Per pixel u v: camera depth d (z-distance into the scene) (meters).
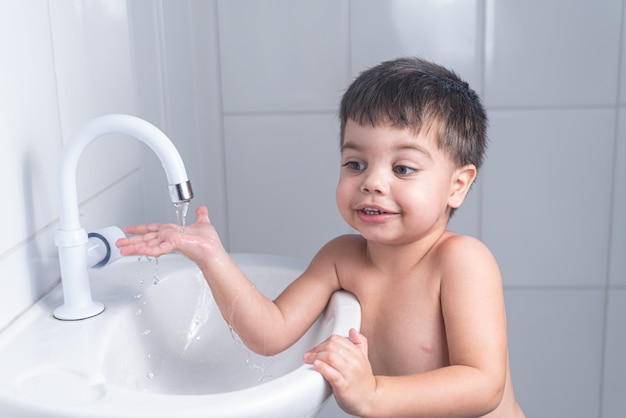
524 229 1.55
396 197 0.91
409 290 0.96
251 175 1.55
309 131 1.52
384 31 1.46
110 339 0.78
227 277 0.88
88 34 0.98
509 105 1.49
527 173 1.52
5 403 0.64
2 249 0.77
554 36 1.45
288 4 1.46
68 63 0.92
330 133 1.52
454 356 0.90
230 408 0.62
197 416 0.61
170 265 0.99
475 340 0.88
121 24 1.11
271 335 0.92
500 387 0.87
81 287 0.82
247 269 1.04
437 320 0.95
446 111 0.93
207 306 0.99
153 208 1.25
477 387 0.85
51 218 0.88
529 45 1.46
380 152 0.92
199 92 1.50
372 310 0.99
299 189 1.55
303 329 0.96
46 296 0.86
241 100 1.51
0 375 0.69
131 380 0.82
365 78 0.97
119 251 0.87
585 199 1.53
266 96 1.50
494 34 1.46
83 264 0.82
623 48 1.46
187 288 0.97
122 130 0.78
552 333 1.60
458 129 0.95
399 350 0.97
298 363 0.92
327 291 1.00
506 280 1.58
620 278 1.57
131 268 0.98
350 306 0.92
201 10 1.47
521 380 1.63
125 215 1.12
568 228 1.54
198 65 1.49
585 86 1.47
